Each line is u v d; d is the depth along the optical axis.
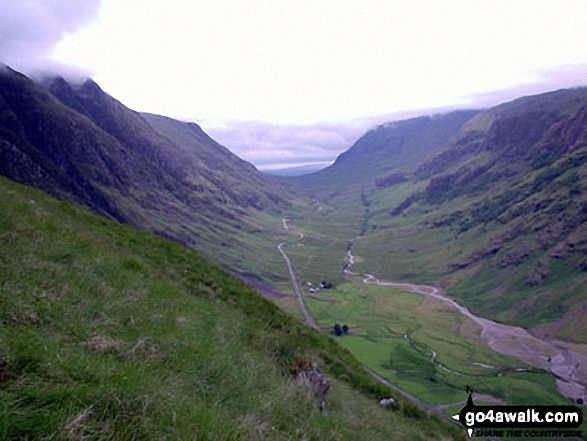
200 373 9.84
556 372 118.94
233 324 15.98
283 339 17.17
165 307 13.52
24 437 5.06
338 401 15.07
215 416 7.74
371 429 14.22
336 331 151.38
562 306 175.12
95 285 12.30
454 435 20.66
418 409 21.17
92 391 6.35
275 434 8.69
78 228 20.80
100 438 5.61
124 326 10.52
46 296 10.06
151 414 6.61
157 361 9.28
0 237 12.91
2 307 8.63
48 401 5.80
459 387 102.25
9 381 6.04
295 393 11.95
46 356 6.97
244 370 11.40
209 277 23.17
